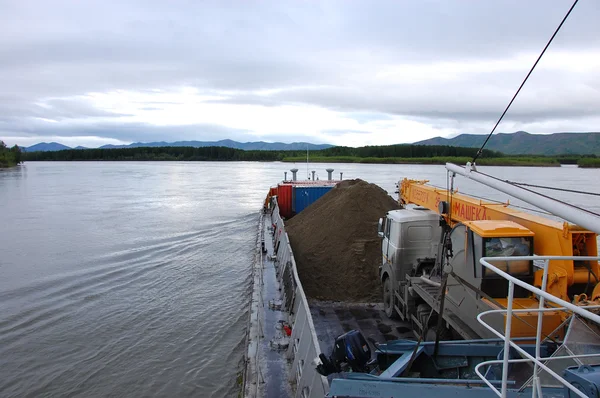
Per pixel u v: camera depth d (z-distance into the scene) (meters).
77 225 28.61
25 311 13.77
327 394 5.28
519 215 7.58
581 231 6.46
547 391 4.42
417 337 9.75
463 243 7.76
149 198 45.28
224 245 22.67
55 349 11.38
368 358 6.19
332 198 20.31
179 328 12.60
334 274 13.70
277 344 8.73
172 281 16.80
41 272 17.88
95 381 9.98
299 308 8.80
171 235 25.23
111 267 18.61
